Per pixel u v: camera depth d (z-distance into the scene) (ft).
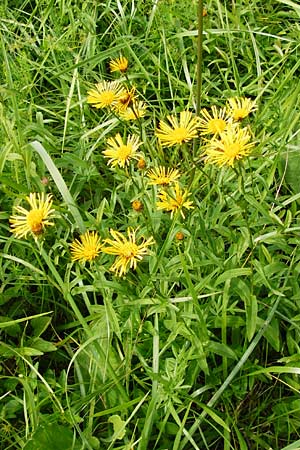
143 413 1.69
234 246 1.81
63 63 2.52
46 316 1.96
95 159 2.25
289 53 2.43
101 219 1.95
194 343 1.66
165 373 1.70
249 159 1.99
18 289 1.95
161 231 1.96
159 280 1.80
